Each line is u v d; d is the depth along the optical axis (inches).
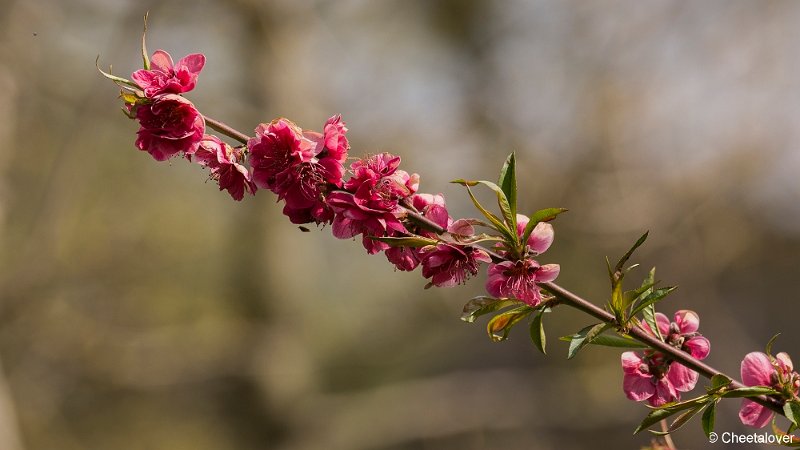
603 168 490.6
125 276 495.2
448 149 525.3
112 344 490.3
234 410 530.9
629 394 91.0
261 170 84.7
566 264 475.2
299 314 543.2
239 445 528.4
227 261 537.6
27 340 466.9
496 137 529.0
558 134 514.3
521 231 87.6
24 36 441.7
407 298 557.9
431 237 85.7
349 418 558.6
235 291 533.0
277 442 530.0
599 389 537.3
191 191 523.8
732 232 514.9
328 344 576.1
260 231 538.3
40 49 454.3
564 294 84.8
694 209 494.3
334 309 566.9
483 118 535.5
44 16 447.2
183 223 524.1
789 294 590.2
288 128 84.6
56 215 446.0
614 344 86.8
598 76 513.0
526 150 514.3
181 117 85.1
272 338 529.0
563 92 522.6
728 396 84.0
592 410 548.7
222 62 538.6
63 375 489.7
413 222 84.9
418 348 583.5
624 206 485.1
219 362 515.2
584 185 490.0
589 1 526.6
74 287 480.1
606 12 524.1
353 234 84.4
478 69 540.4
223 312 533.0
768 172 520.7
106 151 492.1
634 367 91.0
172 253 515.5
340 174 84.4
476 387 571.5
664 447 106.0
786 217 543.2
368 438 559.8
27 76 445.7
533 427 574.9
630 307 86.1
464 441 581.9
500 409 561.6
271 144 84.7
